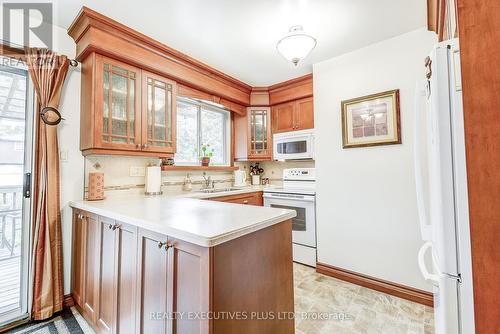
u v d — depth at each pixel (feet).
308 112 10.20
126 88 6.79
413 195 6.56
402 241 6.71
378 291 6.99
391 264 6.88
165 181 9.02
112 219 4.60
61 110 6.32
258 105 11.42
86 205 5.45
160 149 7.59
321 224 8.39
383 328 5.31
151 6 5.63
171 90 8.01
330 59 8.24
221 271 2.96
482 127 1.71
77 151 6.58
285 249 4.31
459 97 2.39
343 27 6.47
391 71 6.96
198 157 10.74
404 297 6.55
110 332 4.46
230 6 5.63
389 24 6.34
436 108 2.51
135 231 4.00
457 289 2.41
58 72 6.00
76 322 5.53
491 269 1.68
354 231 7.61
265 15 5.97
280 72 9.63
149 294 3.66
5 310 5.61
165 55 7.52
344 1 5.47
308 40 5.86
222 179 11.59
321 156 8.44
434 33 6.31
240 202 9.45
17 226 7.65
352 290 7.07
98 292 4.91
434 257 3.08
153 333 3.54
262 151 11.57
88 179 6.57
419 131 3.67
